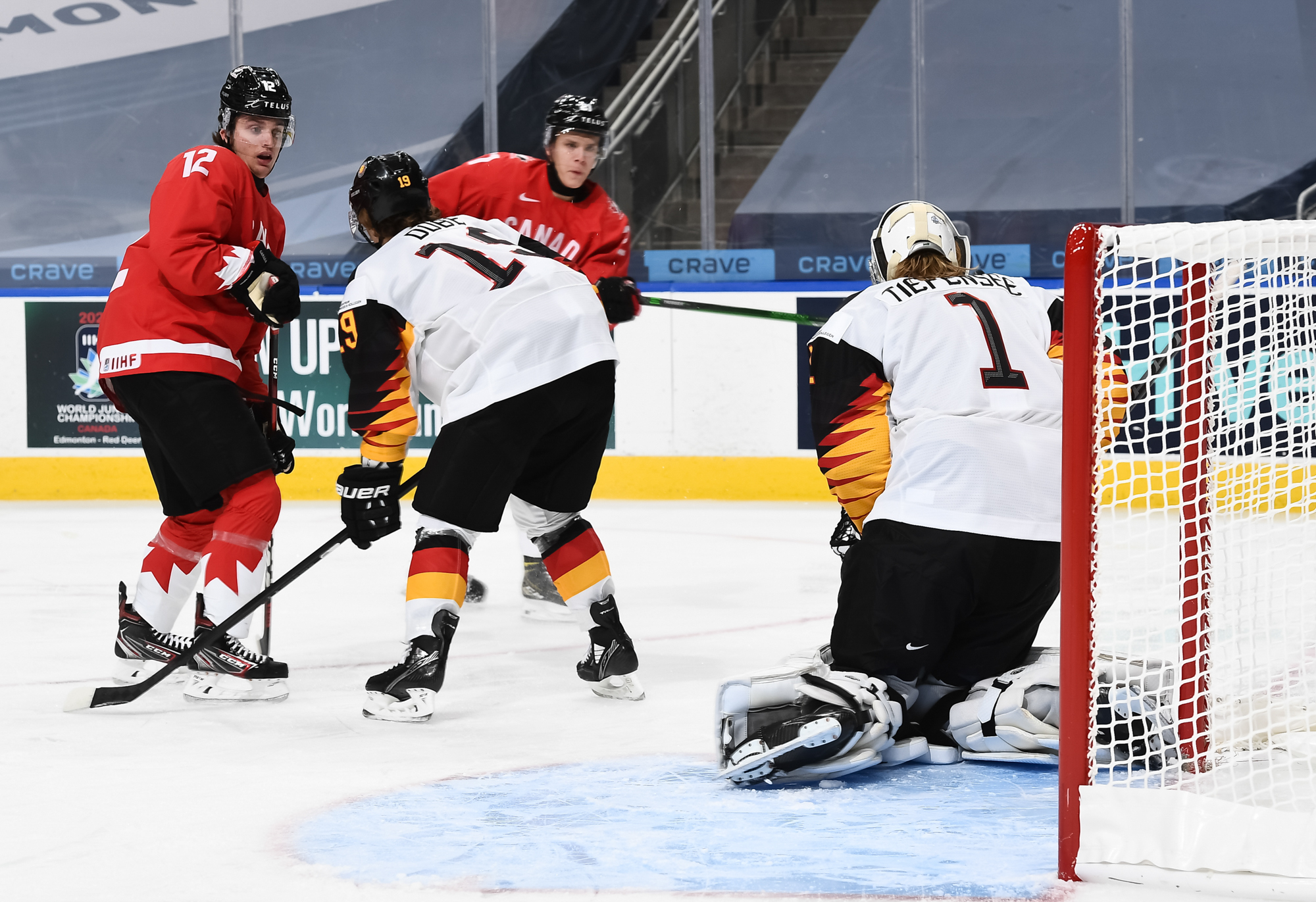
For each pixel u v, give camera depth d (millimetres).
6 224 32406
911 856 6176
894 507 7934
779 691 7570
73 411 29078
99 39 31875
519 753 8367
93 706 9594
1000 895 5637
